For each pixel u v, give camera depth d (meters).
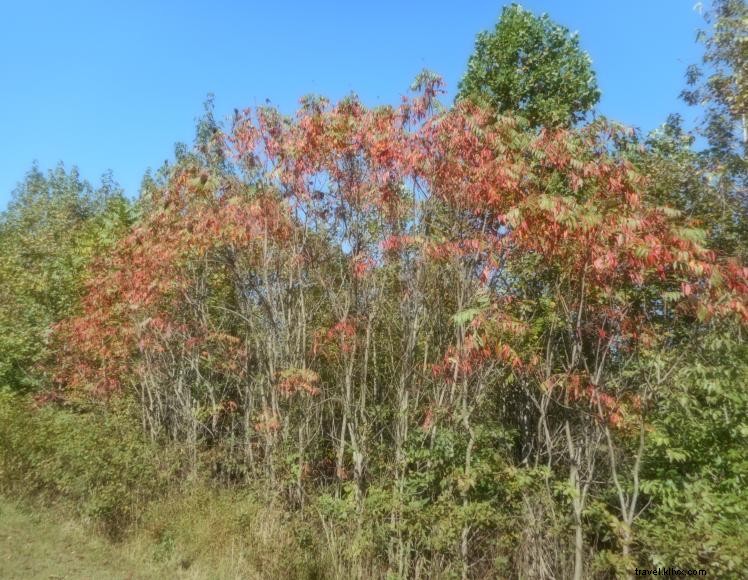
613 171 5.46
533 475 5.57
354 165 7.32
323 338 7.65
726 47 7.84
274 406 7.84
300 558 6.45
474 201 6.21
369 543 6.06
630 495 5.59
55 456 8.70
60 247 15.55
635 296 5.56
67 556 6.88
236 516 7.29
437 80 6.83
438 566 5.70
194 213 8.62
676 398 5.37
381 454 6.97
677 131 8.19
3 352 13.20
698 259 4.69
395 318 7.27
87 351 10.91
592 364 5.65
